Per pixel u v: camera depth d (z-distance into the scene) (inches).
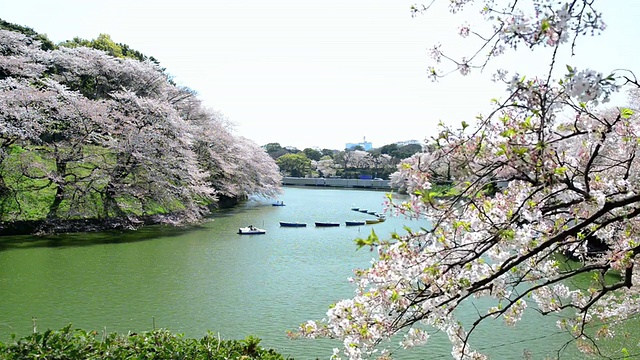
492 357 326.6
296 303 454.6
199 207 1131.3
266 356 210.5
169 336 218.1
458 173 128.3
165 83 1424.7
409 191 132.9
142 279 532.7
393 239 136.8
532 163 117.6
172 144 1008.2
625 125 140.3
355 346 145.8
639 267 173.3
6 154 815.1
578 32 96.1
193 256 673.0
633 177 162.6
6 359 182.5
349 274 582.6
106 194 911.0
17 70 997.8
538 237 145.0
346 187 3132.4
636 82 94.6
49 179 879.7
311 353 330.6
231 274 571.5
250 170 1652.3
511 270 154.7
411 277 140.6
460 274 141.8
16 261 595.2
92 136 937.5
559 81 105.0
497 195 139.4
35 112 851.4
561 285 188.5
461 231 143.0
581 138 133.5
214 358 202.1
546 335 365.7
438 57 126.7
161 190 958.4
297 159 3604.8
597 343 329.1
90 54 1246.9
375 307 147.1
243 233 913.5
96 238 778.2
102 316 403.2
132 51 1920.5
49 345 194.4
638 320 353.7
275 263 643.5
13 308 415.8
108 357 191.9
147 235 837.8
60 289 479.8
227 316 412.8
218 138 1472.7
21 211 788.6
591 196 120.2
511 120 126.6
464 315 413.1
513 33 102.5
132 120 991.6
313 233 965.8
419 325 377.4
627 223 163.3
